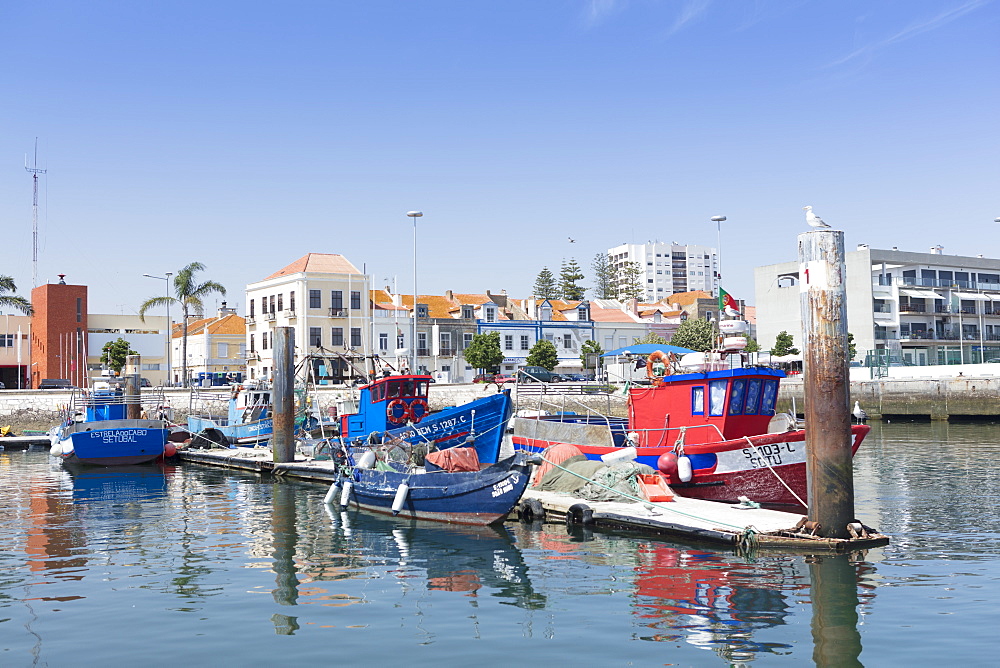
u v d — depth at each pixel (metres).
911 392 57.94
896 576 12.92
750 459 19.72
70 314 77.25
